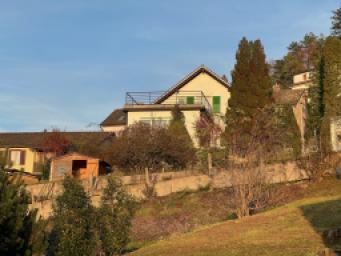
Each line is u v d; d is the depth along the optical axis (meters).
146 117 50.91
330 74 40.62
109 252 19.67
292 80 85.56
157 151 40.84
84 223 19.31
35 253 15.01
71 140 53.78
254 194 26.19
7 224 14.27
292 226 20.58
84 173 45.47
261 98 43.69
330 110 39.53
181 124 47.19
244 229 21.20
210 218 26.11
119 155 41.66
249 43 45.81
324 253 15.33
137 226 25.72
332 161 30.19
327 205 23.70
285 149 34.62
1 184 14.91
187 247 19.06
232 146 28.91
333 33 80.44
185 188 32.47
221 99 54.19
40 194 34.69
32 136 57.12
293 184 29.94
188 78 54.47
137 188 32.28
